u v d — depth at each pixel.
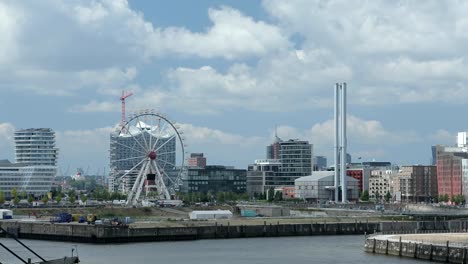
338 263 194.12
